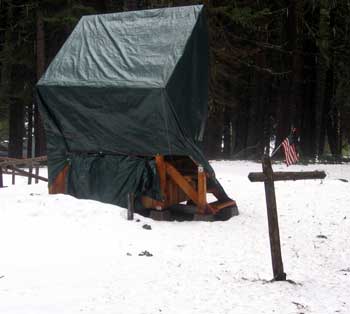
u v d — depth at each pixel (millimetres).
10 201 12609
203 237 10734
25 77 29359
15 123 30906
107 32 13703
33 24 27953
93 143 13172
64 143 13562
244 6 26516
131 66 12734
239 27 27438
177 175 12523
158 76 12258
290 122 27953
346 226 11906
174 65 12336
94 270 8047
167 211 12445
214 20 24250
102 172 13133
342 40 29859
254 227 11750
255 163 24844
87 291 6992
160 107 12156
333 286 7473
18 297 6684
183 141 12289
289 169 22094
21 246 9297
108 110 12711
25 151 44531
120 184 12867
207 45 13719
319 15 28234
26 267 8078
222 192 12828
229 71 29016
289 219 12555
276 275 7645
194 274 7961
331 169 22500
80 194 13352
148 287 7195
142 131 12539
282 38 29156
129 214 11789
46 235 10094
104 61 13156
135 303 6516
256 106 30625
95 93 12727
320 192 15438
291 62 28922
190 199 13250
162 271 8102
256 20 26953
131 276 7758
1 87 28594
